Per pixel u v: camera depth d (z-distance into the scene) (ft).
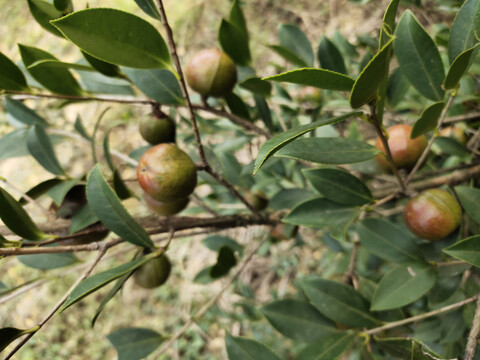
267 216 1.10
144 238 0.78
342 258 1.53
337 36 1.43
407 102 1.28
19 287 0.90
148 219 0.90
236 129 1.33
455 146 1.01
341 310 0.89
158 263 0.92
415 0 1.29
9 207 0.72
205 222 0.94
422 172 1.07
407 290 0.83
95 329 3.02
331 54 0.93
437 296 0.90
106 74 0.87
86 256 2.39
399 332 0.95
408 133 0.86
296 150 0.71
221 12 3.65
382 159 0.90
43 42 4.30
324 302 0.90
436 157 1.24
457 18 0.69
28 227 0.75
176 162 0.81
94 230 0.84
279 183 1.41
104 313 3.06
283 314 0.91
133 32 0.69
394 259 0.86
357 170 0.99
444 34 1.09
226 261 1.14
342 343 0.85
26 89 0.89
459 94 1.03
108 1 4.02
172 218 0.90
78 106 3.62
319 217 0.88
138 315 2.98
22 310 3.10
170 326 2.81
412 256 0.86
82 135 1.09
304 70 0.55
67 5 0.77
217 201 1.47
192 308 2.22
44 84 0.90
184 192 0.83
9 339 0.64
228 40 0.98
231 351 0.79
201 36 3.68
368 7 2.67
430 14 1.38
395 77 1.07
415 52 0.78
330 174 0.88
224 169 1.22
